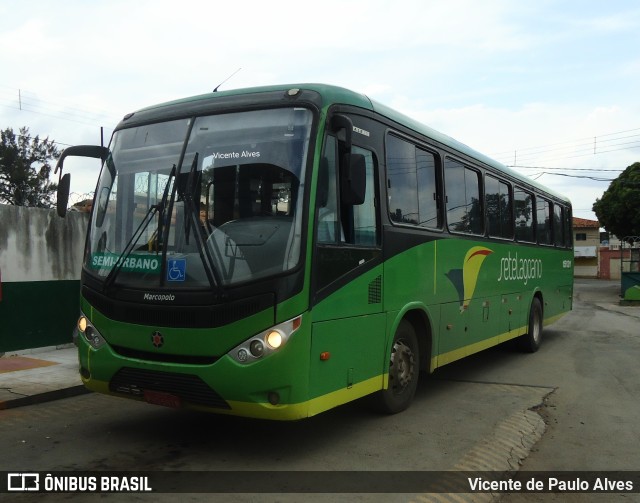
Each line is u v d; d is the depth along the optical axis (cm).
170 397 499
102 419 645
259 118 525
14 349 974
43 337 1018
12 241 976
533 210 1177
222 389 474
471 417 672
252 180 506
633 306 2619
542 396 789
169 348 495
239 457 523
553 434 625
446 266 761
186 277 494
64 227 1063
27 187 4759
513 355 1148
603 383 879
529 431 627
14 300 973
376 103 628
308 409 482
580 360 1090
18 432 596
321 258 501
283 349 467
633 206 3447
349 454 536
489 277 921
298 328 474
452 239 780
